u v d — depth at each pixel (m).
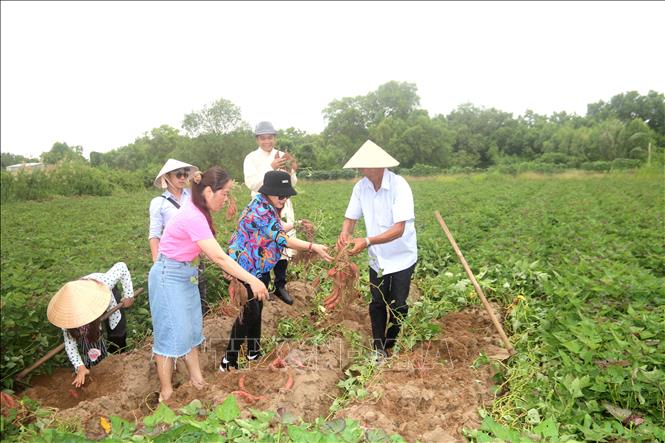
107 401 3.79
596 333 4.13
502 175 39.78
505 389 4.01
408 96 76.38
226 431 3.07
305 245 4.90
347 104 71.19
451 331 5.23
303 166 6.93
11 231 13.86
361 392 3.71
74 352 4.21
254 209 4.37
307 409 3.61
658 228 9.41
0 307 4.87
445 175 45.66
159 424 3.19
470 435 3.17
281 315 5.64
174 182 5.00
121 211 19.78
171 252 3.86
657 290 5.41
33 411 3.60
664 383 3.47
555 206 15.00
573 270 6.46
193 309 4.04
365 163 4.50
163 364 3.95
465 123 82.94
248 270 4.41
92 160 63.81
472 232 9.81
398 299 4.75
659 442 3.17
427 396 3.66
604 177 25.69
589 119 51.31
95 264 7.57
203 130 32.19
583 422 3.46
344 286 4.96
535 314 5.25
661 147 18.52
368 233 4.92
